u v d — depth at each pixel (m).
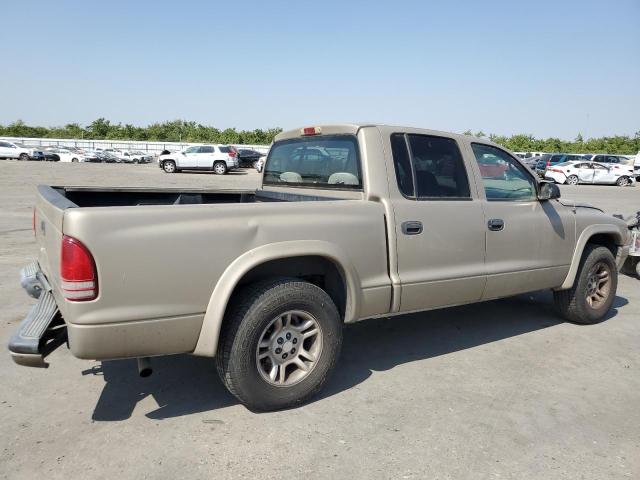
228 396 3.53
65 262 2.62
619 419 3.33
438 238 3.90
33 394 3.50
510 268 4.41
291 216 3.23
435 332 4.95
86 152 47.19
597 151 55.75
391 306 3.72
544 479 2.68
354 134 3.82
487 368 4.10
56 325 3.00
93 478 2.61
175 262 2.84
